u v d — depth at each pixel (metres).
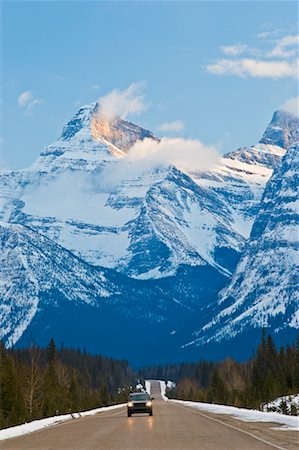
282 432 98.12
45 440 96.12
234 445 78.12
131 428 115.50
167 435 95.94
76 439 95.19
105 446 81.38
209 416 159.00
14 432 116.12
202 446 77.75
